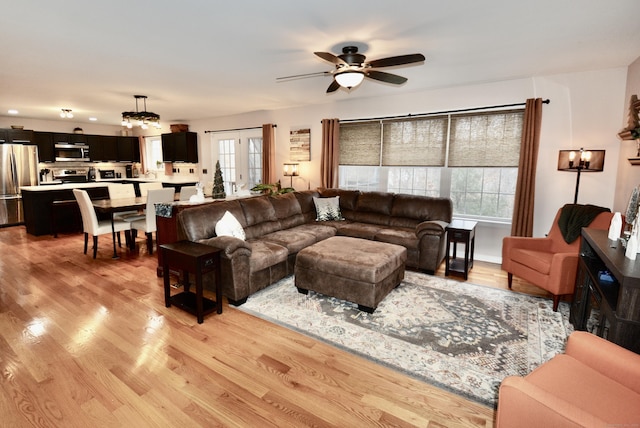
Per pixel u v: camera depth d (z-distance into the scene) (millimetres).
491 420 1769
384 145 5195
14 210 6711
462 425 1734
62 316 2852
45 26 2512
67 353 2312
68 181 8328
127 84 4375
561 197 4020
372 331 2650
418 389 2000
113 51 3084
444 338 2555
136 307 3039
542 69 3682
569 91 3842
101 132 9000
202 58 3297
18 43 2871
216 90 4719
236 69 3680
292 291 3439
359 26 2525
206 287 3281
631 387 1350
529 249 3486
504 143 4270
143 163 9367
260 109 6383
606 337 2002
